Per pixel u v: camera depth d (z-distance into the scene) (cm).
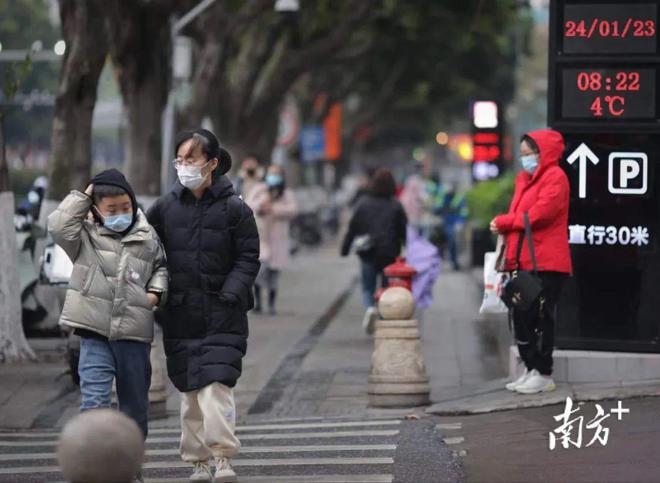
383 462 2114
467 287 6134
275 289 4891
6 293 3397
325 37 8250
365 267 3966
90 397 1844
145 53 4781
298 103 12538
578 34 2758
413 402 2781
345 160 16425
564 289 2792
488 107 6431
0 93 12238
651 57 2738
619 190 2767
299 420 2680
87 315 1839
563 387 2675
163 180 5459
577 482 1912
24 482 2023
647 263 2762
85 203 1844
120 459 1181
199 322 1883
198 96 6975
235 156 7900
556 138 2581
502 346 3562
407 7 8000
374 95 14712
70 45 4100
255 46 7888
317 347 3897
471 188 6525
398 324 2802
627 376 2712
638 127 2750
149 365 1906
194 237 1888
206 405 1877
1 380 3122
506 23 8412
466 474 2005
